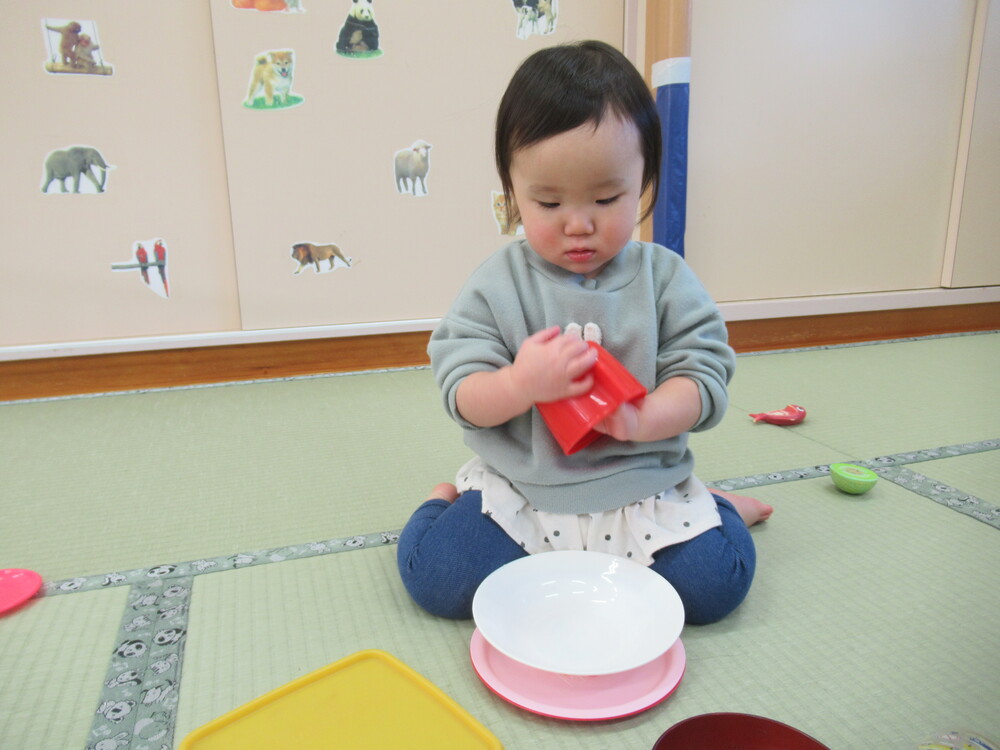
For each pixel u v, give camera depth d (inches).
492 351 29.3
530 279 30.6
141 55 62.5
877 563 33.4
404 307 72.9
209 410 59.1
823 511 39.1
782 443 50.1
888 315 86.7
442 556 28.7
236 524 38.4
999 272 90.1
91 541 36.7
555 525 29.6
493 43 69.8
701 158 76.1
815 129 79.6
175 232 66.2
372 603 30.7
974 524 37.3
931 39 81.5
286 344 70.0
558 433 26.2
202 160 65.6
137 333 67.2
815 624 28.6
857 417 55.9
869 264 85.6
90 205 63.9
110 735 23.0
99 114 62.6
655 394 27.9
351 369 72.0
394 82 68.0
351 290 71.1
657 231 73.6
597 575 28.1
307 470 46.0
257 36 64.1
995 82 83.9
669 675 24.6
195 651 27.4
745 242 80.0
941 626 28.4
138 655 27.2
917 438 50.9
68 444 51.4
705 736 20.4
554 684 24.4
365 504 40.8
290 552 35.2
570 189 26.2
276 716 22.6
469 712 23.7
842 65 78.9
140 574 33.2
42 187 62.6
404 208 70.7
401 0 66.6
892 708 23.8
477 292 30.6
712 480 43.4
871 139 82.0
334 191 68.6
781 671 25.7
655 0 69.7
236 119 65.0
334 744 21.4
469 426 29.2
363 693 23.6
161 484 44.0
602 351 26.7
